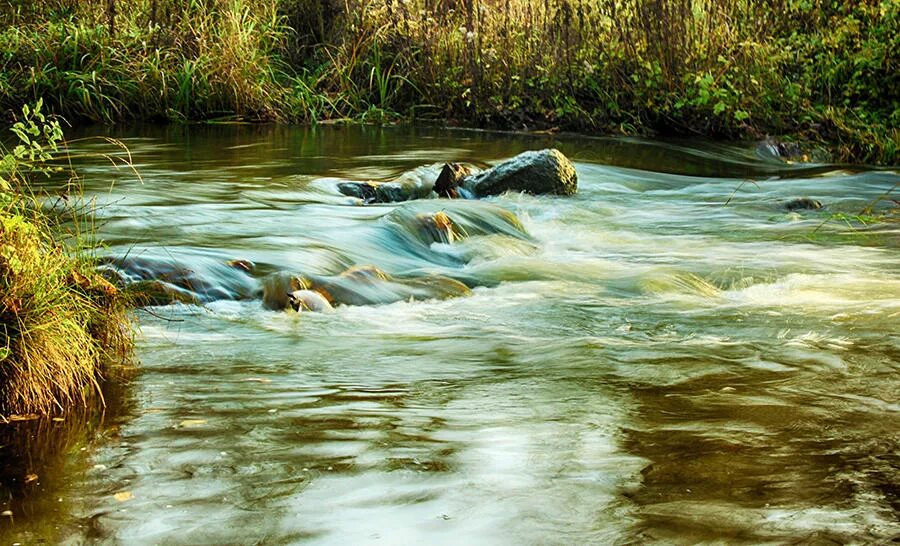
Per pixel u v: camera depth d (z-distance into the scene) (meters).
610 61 15.22
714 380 4.50
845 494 3.21
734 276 7.00
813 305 6.14
